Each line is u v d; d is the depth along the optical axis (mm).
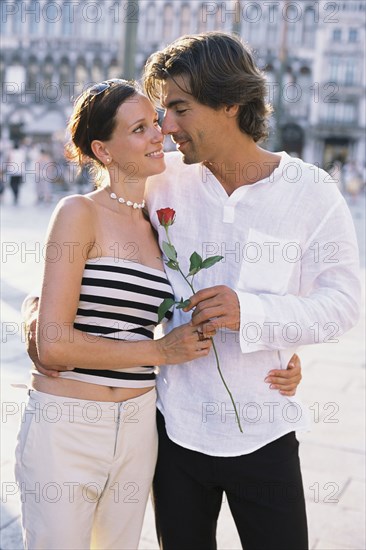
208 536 2348
